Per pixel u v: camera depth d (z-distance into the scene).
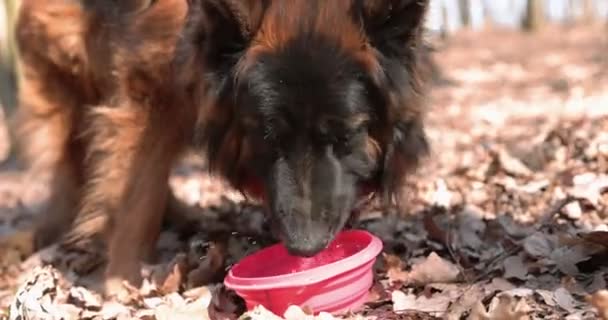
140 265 1.32
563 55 5.36
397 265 1.26
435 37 1.27
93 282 1.35
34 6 1.40
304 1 1.17
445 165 1.84
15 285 1.41
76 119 1.44
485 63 5.32
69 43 1.37
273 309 1.14
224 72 1.19
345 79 1.15
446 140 2.30
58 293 1.30
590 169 1.57
